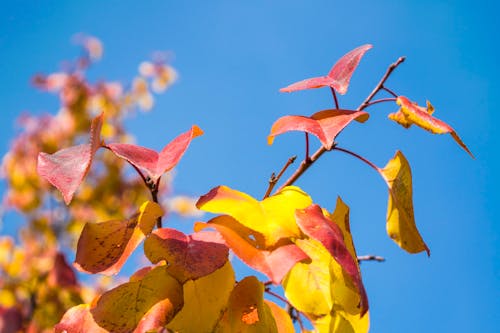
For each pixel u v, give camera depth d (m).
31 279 1.86
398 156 0.66
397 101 0.68
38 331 1.27
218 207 0.57
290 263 0.53
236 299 0.57
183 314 0.57
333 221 0.60
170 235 0.57
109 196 2.87
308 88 0.64
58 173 0.56
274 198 0.58
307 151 0.67
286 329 0.62
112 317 0.55
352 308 0.59
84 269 0.56
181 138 0.61
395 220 0.65
